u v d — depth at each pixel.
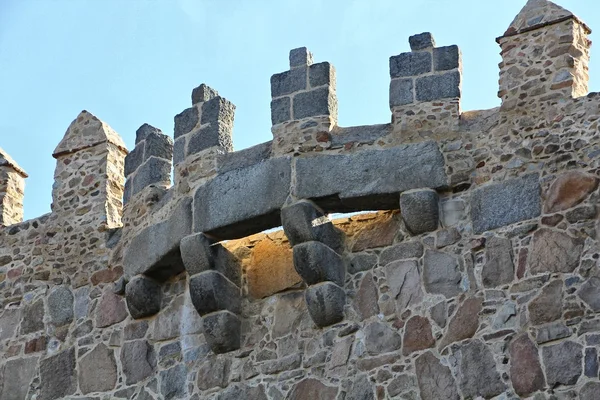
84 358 20.03
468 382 16.94
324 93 18.70
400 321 17.67
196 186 19.06
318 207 18.30
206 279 18.67
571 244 16.97
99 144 21.36
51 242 21.08
